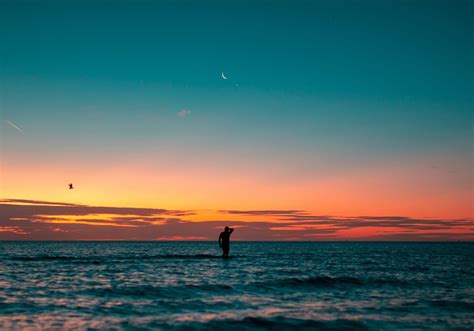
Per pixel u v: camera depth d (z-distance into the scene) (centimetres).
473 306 1772
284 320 1470
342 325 1414
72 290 2038
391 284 2444
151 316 1511
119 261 3959
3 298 1797
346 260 4959
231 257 4831
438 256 6594
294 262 4319
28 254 5816
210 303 1780
